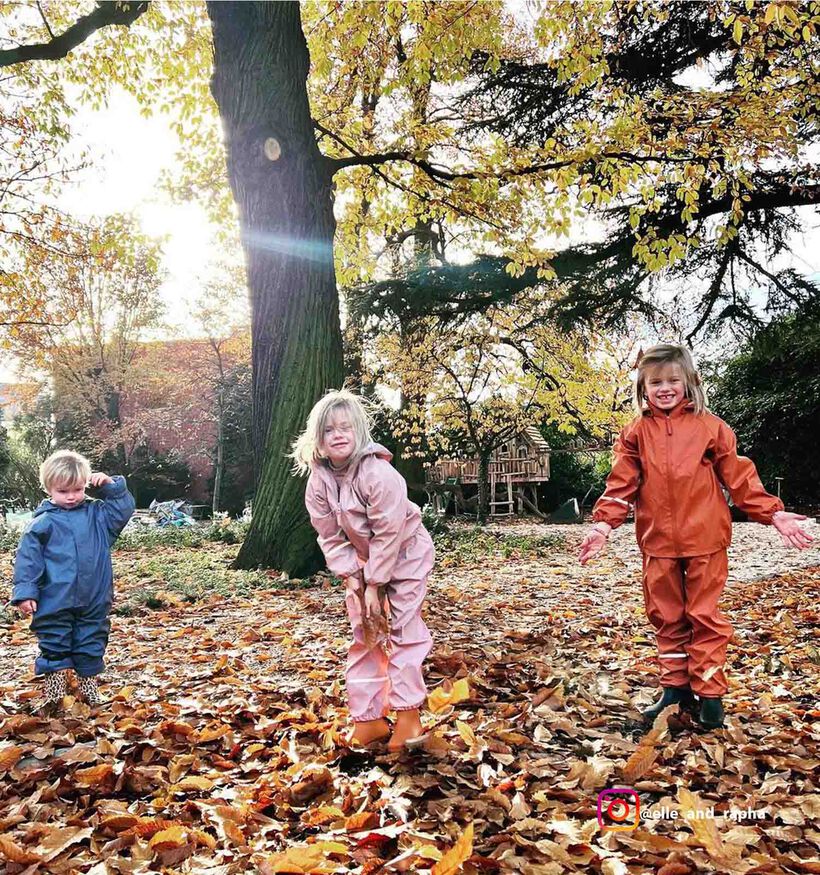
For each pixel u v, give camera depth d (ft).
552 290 43.24
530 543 40.32
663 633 10.84
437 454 66.44
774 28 28.32
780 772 8.79
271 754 9.83
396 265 54.54
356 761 9.24
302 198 27.89
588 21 33.22
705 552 10.45
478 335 54.13
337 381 28.07
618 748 9.48
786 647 15.24
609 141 32.91
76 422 98.99
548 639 16.46
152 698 12.44
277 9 27.04
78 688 12.68
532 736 10.02
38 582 12.30
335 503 9.54
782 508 10.32
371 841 7.16
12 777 9.09
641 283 38.86
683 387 10.85
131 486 101.09
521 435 74.69
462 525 63.00
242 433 102.78
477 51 39.29
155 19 40.57
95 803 8.23
